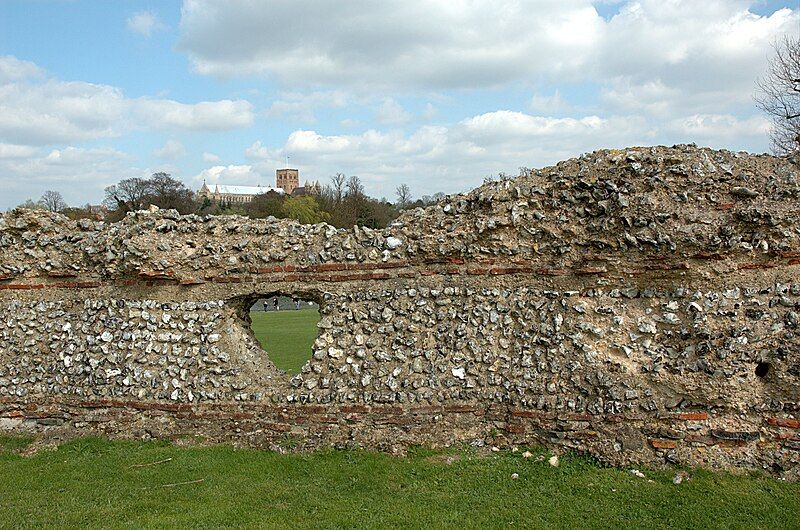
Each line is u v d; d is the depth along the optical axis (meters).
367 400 9.05
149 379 9.86
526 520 6.67
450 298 9.23
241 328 10.28
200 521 6.89
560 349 8.59
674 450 7.79
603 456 7.95
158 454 9.01
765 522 6.52
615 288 8.55
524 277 9.02
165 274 9.95
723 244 8.02
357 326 9.44
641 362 8.22
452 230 9.32
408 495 7.36
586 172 8.91
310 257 9.74
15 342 10.62
